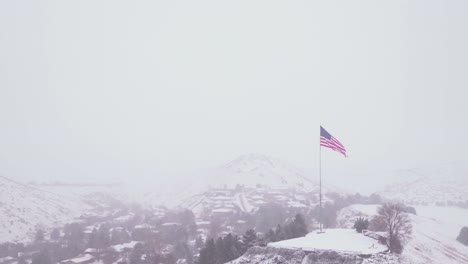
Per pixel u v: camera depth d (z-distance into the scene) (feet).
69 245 486.38
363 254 187.11
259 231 490.90
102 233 508.94
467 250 343.26
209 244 279.49
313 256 191.72
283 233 280.51
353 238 225.35
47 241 544.21
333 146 260.83
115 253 429.38
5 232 612.29
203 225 590.14
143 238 495.41
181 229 505.66
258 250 212.23
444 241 355.97
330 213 552.82
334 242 213.66
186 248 414.62
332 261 186.91
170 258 372.38
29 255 475.31
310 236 234.17
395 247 216.33
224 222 613.52
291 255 197.67
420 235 331.98
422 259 231.71
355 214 483.10
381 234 228.22
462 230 387.75
